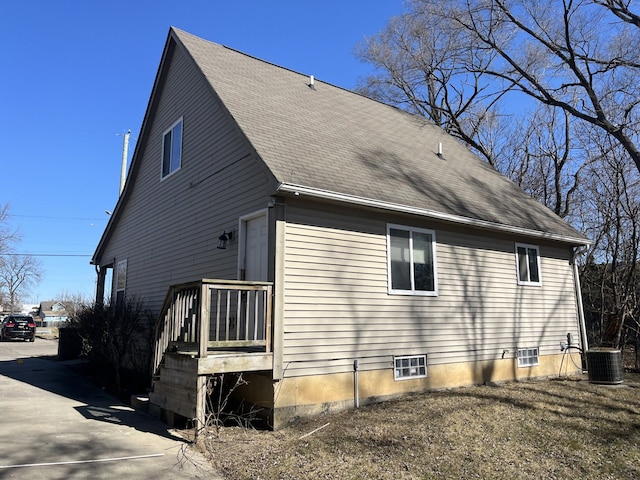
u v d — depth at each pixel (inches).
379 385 332.8
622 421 295.7
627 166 673.6
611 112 663.1
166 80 498.6
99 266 647.1
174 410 276.5
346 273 323.6
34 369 545.6
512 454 234.2
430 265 382.0
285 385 283.9
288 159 316.2
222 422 285.4
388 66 994.7
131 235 554.6
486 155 929.5
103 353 458.9
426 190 395.5
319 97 495.8
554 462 227.0
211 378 269.3
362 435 254.2
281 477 201.2
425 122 644.7
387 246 351.9
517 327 447.5
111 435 262.1
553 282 497.0
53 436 256.1
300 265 299.9
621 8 562.3
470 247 418.0
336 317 313.7
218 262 369.4
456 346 390.6
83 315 511.2
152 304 477.4
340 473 205.0
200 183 408.8
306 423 284.4
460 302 399.5
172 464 217.0
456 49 713.6
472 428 268.8
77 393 398.9
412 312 361.7
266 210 314.5
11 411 315.9
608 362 411.8
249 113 362.0
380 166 396.2
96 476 199.0
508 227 426.3
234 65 456.8
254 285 280.8
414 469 210.5
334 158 360.2
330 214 321.1
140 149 542.3
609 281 736.3
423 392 360.5
